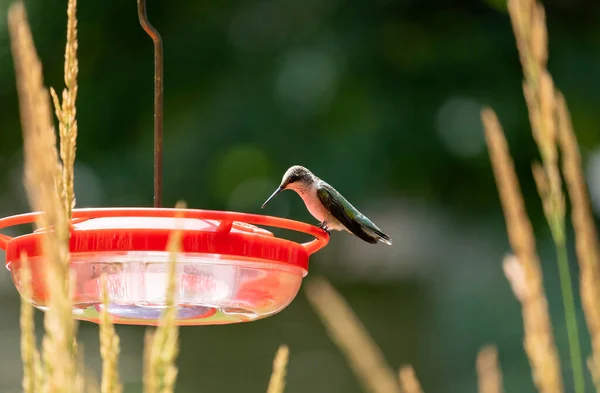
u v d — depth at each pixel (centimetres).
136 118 1803
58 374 179
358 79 1619
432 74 1622
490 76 1619
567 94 1606
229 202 1719
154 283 393
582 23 1647
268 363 1802
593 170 1680
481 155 1622
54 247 187
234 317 454
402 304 1931
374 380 236
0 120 1909
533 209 1702
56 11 1808
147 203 1784
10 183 2011
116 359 192
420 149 1606
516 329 1659
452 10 1658
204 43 1716
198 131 1692
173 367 176
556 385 249
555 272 1611
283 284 432
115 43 1803
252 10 1714
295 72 1647
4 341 1881
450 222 1858
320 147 1617
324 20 1667
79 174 1831
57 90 1817
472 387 1638
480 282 1805
